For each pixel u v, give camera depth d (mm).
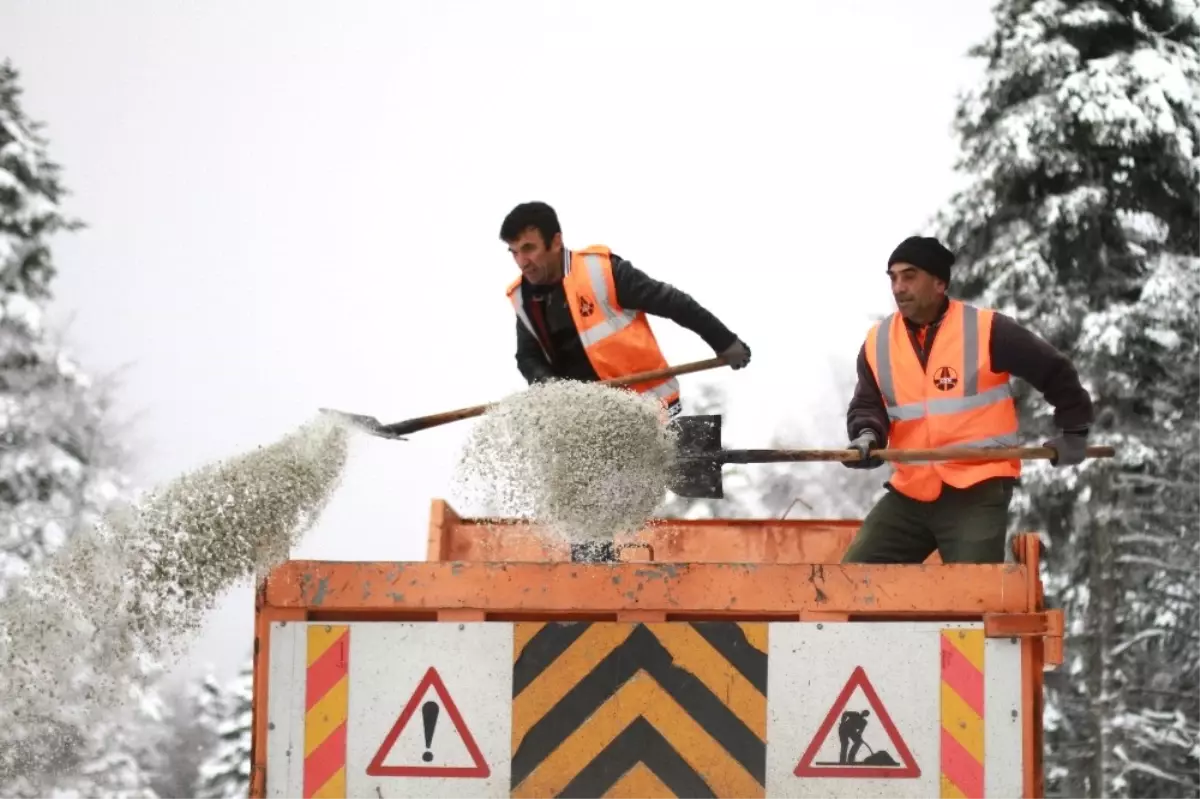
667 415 6082
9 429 24422
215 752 33438
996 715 4727
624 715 4777
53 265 26250
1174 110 19469
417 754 4770
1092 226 19359
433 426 6148
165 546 5145
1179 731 17969
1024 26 19562
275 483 5332
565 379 6301
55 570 5152
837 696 4754
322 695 4785
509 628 4812
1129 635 18547
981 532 6246
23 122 26641
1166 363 18969
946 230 19922
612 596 4809
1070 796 18297
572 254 6652
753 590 4809
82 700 5180
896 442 6449
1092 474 18297
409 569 4824
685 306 6527
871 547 6520
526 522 7031
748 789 4727
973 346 6277
